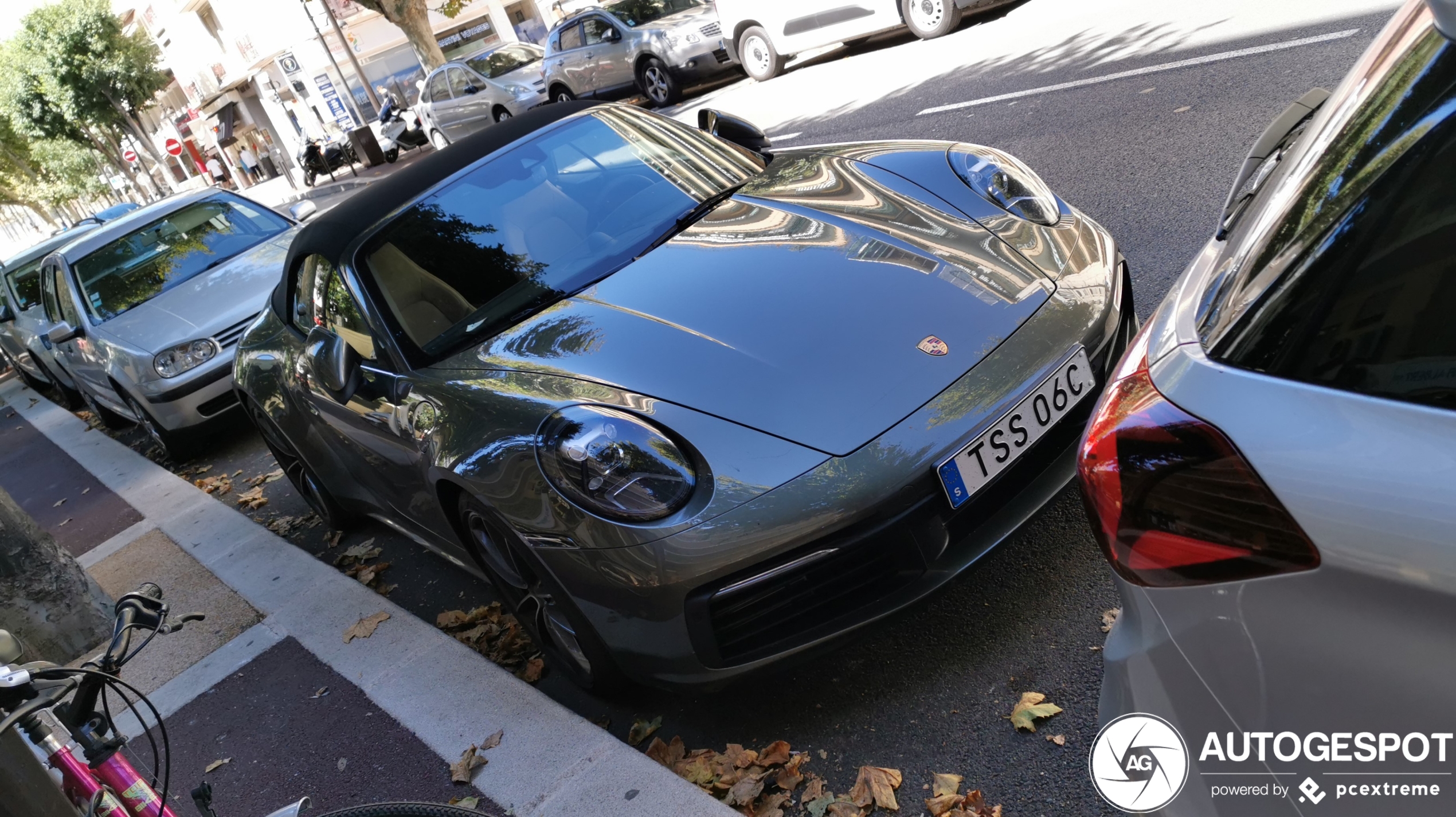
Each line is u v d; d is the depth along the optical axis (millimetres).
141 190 54250
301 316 4035
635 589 2381
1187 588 1239
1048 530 2885
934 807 2170
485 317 3174
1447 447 1048
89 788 1633
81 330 7195
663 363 2596
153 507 5996
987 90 8164
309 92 37812
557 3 37844
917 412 2375
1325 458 1112
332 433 3773
